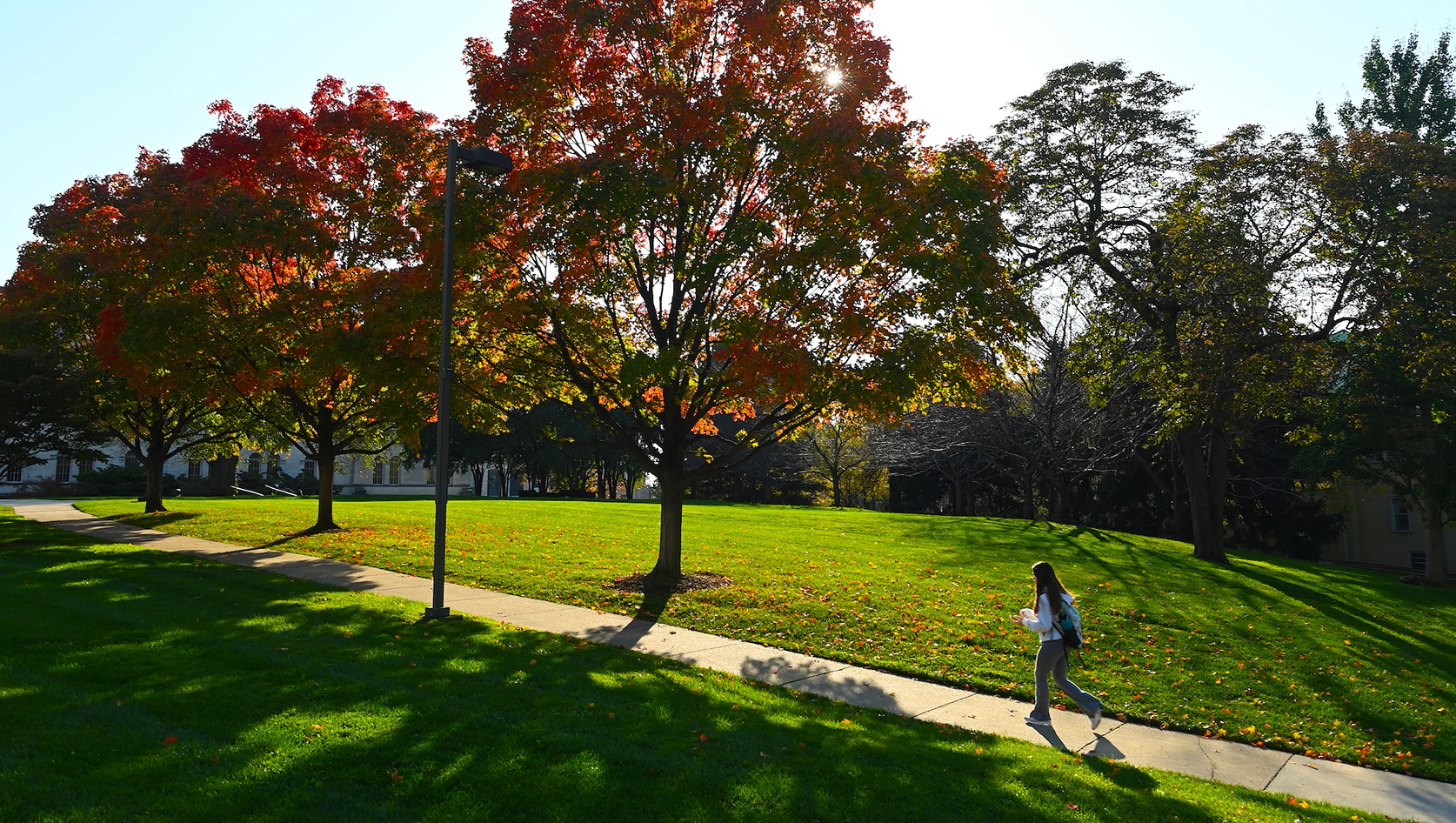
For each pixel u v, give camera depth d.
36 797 4.93
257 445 29.03
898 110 14.88
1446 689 11.16
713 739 6.80
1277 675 11.30
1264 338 20.44
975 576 18.00
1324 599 18.03
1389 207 20.45
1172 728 9.07
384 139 16.81
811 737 7.15
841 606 14.02
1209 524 23.94
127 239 18.95
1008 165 23.95
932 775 6.27
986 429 34.75
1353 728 9.37
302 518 25.91
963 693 9.84
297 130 19.16
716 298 15.22
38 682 7.23
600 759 6.08
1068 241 24.77
